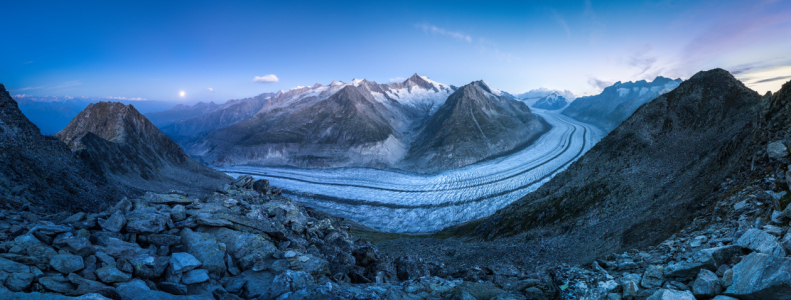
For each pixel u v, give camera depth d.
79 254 11.42
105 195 73.75
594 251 37.50
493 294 12.09
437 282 13.77
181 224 16.72
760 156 26.80
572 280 11.61
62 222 14.40
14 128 71.44
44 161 66.88
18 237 11.44
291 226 23.23
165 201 19.14
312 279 13.13
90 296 8.77
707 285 8.32
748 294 7.55
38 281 9.38
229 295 11.87
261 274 14.51
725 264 9.21
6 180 39.12
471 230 87.44
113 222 14.63
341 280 16.42
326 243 22.88
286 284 12.22
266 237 18.27
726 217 19.42
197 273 12.79
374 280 18.84
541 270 18.70
